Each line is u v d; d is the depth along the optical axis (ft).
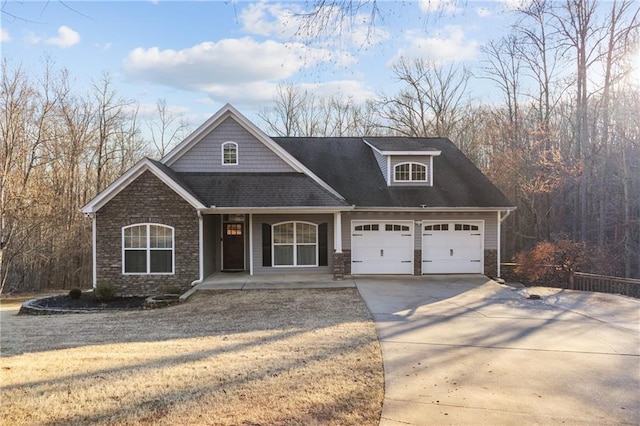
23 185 83.71
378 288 48.85
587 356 25.18
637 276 70.33
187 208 50.98
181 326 33.30
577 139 79.15
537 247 59.72
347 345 26.68
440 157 67.92
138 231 51.03
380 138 70.38
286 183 56.44
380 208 55.77
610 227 75.15
